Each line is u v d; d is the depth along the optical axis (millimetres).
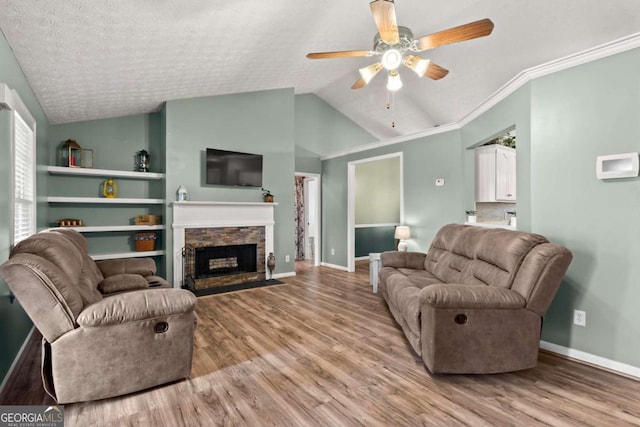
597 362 2396
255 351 2643
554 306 2629
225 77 4234
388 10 2195
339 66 5102
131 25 2404
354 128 7586
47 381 1843
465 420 1764
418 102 5977
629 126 2260
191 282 4488
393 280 3363
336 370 2330
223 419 1776
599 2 3088
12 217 2307
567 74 2570
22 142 2770
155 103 4504
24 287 1739
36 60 2521
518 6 3453
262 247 5375
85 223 4410
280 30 3240
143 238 4586
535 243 2348
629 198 2268
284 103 5715
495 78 4594
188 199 4711
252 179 5254
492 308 2158
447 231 3824
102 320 1869
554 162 2645
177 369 2107
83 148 4387
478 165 4465
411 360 2490
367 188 7688
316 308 3832
